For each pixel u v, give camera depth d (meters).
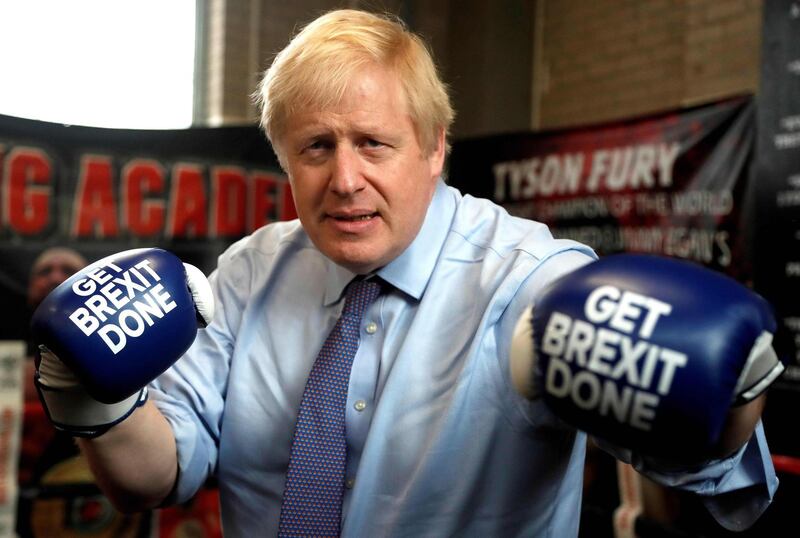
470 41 4.76
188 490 1.12
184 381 1.14
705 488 0.90
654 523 2.64
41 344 0.95
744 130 2.70
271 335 1.15
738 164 2.71
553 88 4.75
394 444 1.01
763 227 2.65
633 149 2.99
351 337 1.08
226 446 1.13
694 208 2.82
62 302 0.95
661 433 0.73
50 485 2.61
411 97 0.99
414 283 1.07
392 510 0.99
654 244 2.93
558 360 0.77
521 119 4.82
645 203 2.95
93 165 2.79
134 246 2.86
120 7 4.12
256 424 1.11
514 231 1.10
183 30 4.37
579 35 4.61
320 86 0.96
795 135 2.59
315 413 1.05
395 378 1.02
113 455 1.02
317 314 1.14
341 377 1.06
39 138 2.70
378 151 0.99
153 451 1.05
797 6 2.60
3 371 2.60
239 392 1.13
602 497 2.79
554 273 0.98
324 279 1.15
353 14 1.02
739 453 0.89
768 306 0.79
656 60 4.22
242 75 4.39
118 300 0.96
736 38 3.79
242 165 3.02
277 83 1.01
